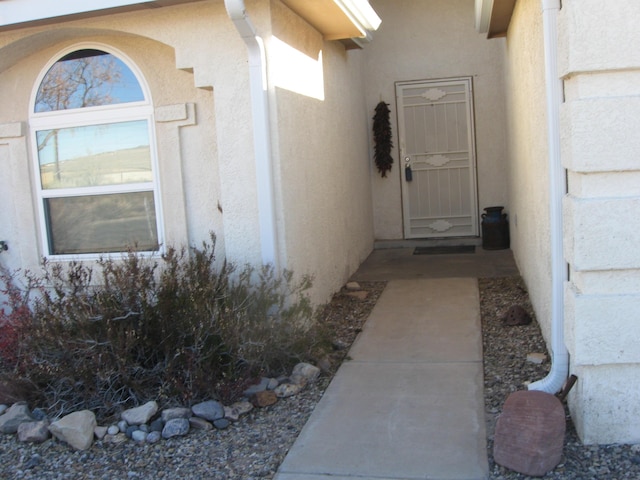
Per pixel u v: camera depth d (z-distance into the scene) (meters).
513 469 3.57
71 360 4.73
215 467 3.89
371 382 4.98
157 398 4.70
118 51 6.22
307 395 4.84
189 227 6.29
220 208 6.18
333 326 6.47
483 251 9.82
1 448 4.33
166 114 6.13
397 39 10.47
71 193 6.46
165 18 5.77
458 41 10.31
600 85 3.59
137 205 6.39
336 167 7.98
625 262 3.60
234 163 5.77
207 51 5.72
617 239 3.59
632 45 3.50
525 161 6.39
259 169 5.64
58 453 4.21
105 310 4.73
